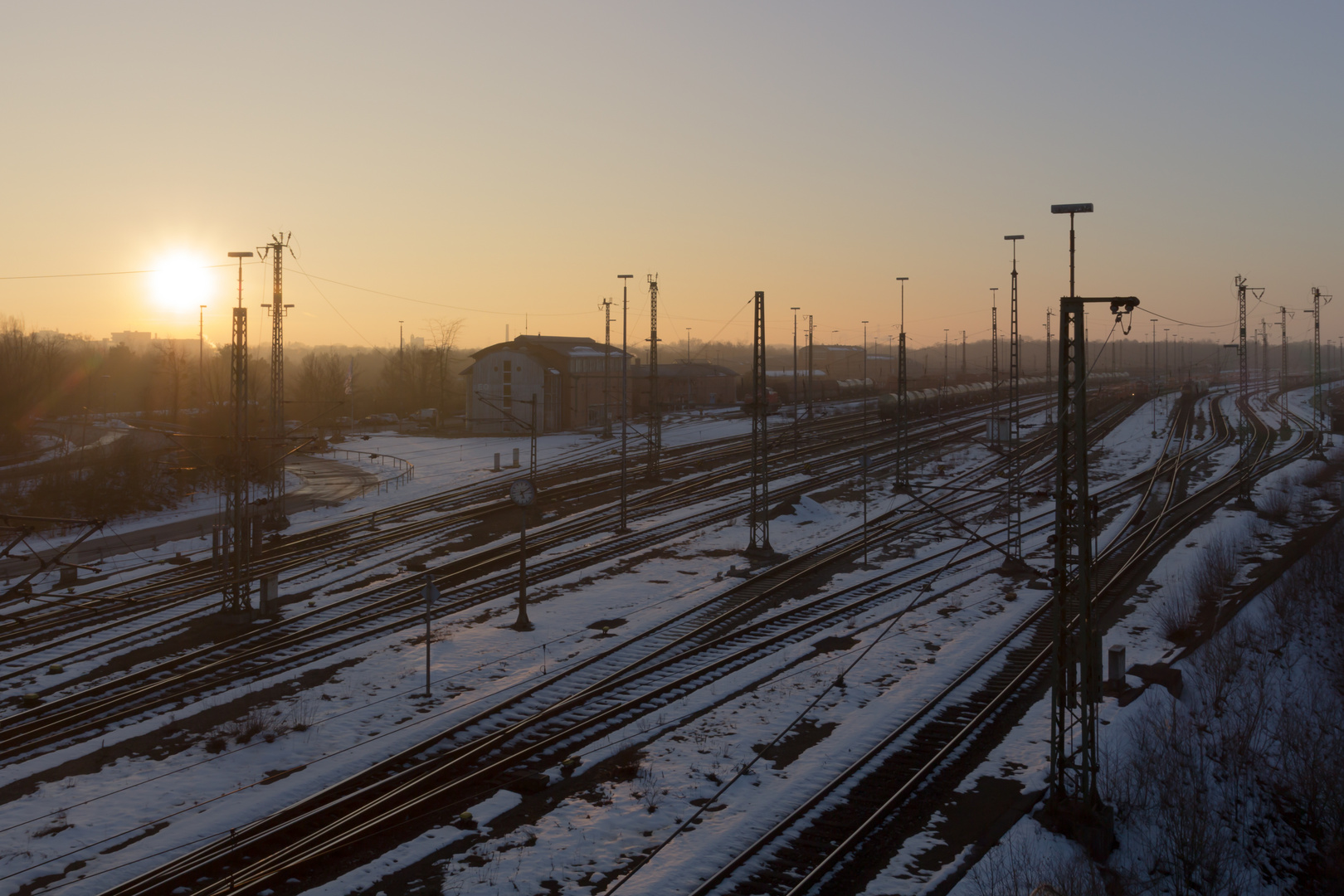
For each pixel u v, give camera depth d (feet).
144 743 69.26
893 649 91.91
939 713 75.56
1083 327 56.24
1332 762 75.36
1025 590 115.03
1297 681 92.27
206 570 125.08
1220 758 73.51
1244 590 113.80
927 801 61.00
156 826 56.80
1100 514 163.02
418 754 67.92
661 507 173.27
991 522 158.20
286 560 130.11
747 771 64.90
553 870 52.03
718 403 380.37
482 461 239.30
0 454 240.53
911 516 160.76
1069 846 55.83
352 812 58.13
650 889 49.67
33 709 75.05
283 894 49.32
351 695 79.20
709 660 89.40
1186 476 200.03
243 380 105.60
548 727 73.31
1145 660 89.92
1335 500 167.43
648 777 63.87
